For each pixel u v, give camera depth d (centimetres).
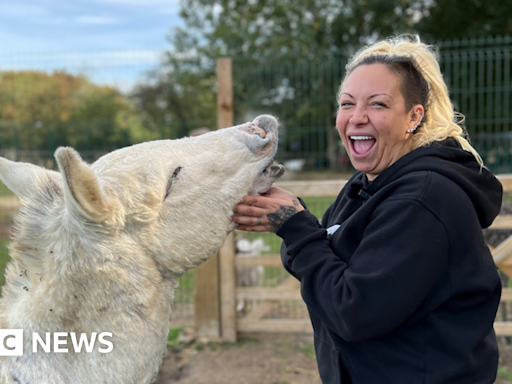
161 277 169
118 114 2730
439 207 132
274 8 2328
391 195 143
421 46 166
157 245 162
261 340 455
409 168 144
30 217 164
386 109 151
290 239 157
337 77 628
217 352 430
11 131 1121
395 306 130
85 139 1102
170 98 2748
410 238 131
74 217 149
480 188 148
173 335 465
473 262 137
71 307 152
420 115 156
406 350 143
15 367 152
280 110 698
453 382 139
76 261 153
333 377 165
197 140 183
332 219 185
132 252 158
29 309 155
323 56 968
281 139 693
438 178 136
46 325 152
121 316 155
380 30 2256
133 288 157
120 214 153
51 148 990
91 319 153
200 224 169
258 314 453
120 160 166
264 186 186
